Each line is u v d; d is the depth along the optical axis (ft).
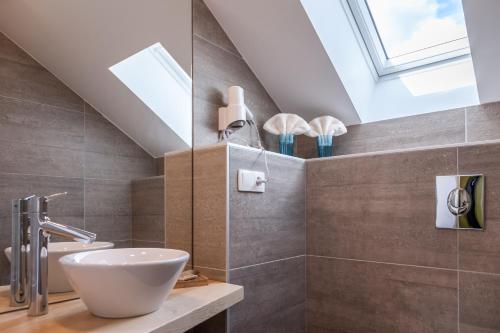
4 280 3.16
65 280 3.53
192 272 4.50
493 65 4.89
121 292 2.74
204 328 4.51
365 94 6.39
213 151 4.63
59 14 3.80
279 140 6.13
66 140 3.77
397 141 6.09
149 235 4.45
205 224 4.66
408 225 4.99
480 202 4.47
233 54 5.83
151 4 4.72
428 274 4.82
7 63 3.37
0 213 3.20
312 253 5.82
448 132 5.62
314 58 5.67
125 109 4.38
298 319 5.64
